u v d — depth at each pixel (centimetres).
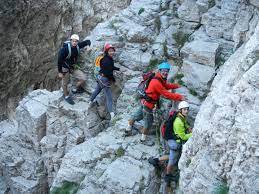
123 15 1375
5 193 1378
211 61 1120
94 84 1255
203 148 852
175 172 1020
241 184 764
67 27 1931
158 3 1373
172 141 982
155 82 1020
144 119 1062
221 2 1221
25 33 1745
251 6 1106
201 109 950
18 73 1777
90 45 1286
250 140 748
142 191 995
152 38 1295
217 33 1184
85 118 1218
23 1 1659
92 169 1085
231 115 799
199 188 831
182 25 1277
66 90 1238
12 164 1334
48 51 1872
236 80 857
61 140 1250
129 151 1070
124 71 1272
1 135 1442
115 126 1154
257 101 768
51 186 1185
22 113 1326
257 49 842
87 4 1981
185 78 1146
